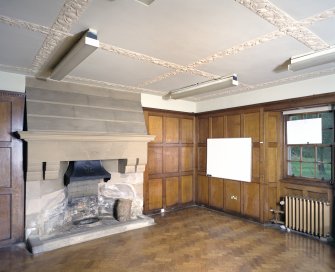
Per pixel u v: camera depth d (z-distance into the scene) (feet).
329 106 12.62
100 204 14.60
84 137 12.39
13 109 11.59
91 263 9.85
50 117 12.08
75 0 5.73
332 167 12.50
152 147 16.84
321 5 5.92
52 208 12.64
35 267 9.52
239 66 10.61
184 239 12.38
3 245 11.21
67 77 12.34
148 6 5.96
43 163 11.93
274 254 10.68
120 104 15.15
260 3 5.83
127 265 9.70
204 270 9.32
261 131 14.96
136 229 13.83
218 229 13.87
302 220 13.08
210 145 18.29
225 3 5.83
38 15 6.42
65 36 7.66
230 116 16.92
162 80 13.00
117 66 10.62
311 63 9.07
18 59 9.71
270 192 14.78
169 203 17.75
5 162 11.34
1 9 6.12
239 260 10.12
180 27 7.06
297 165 14.25
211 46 8.44
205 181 18.70
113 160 14.94
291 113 14.35
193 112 19.25
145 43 8.20
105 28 7.13
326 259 10.21
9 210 11.41
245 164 15.83
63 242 11.50
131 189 15.56
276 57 9.50
